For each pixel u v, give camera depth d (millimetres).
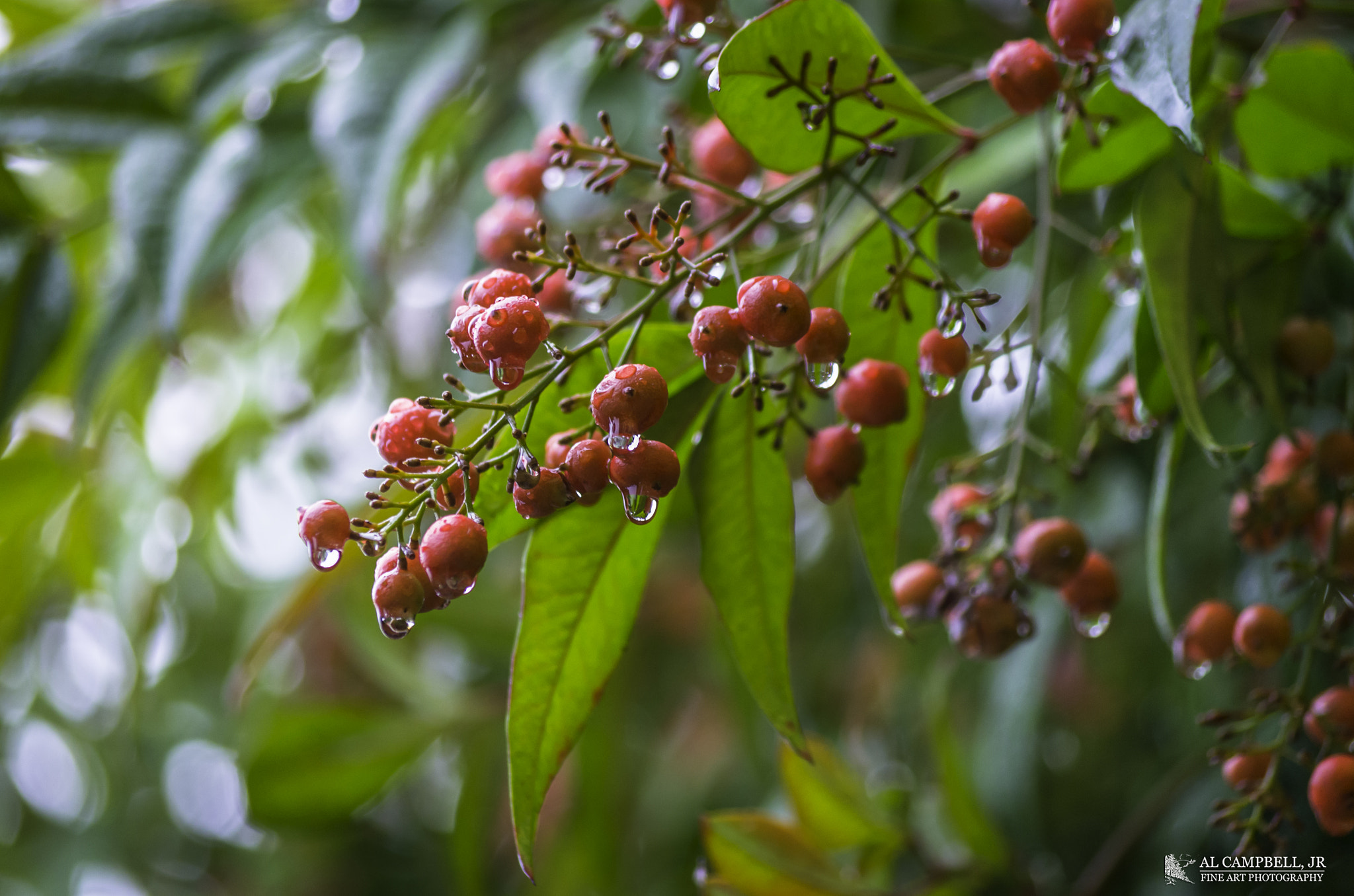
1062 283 468
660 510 334
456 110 468
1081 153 362
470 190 458
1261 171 386
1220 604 368
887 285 351
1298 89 372
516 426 324
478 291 323
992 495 367
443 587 308
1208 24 341
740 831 404
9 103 436
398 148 418
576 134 371
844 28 328
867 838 429
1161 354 357
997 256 338
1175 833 465
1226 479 422
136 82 440
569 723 328
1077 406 414
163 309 420
